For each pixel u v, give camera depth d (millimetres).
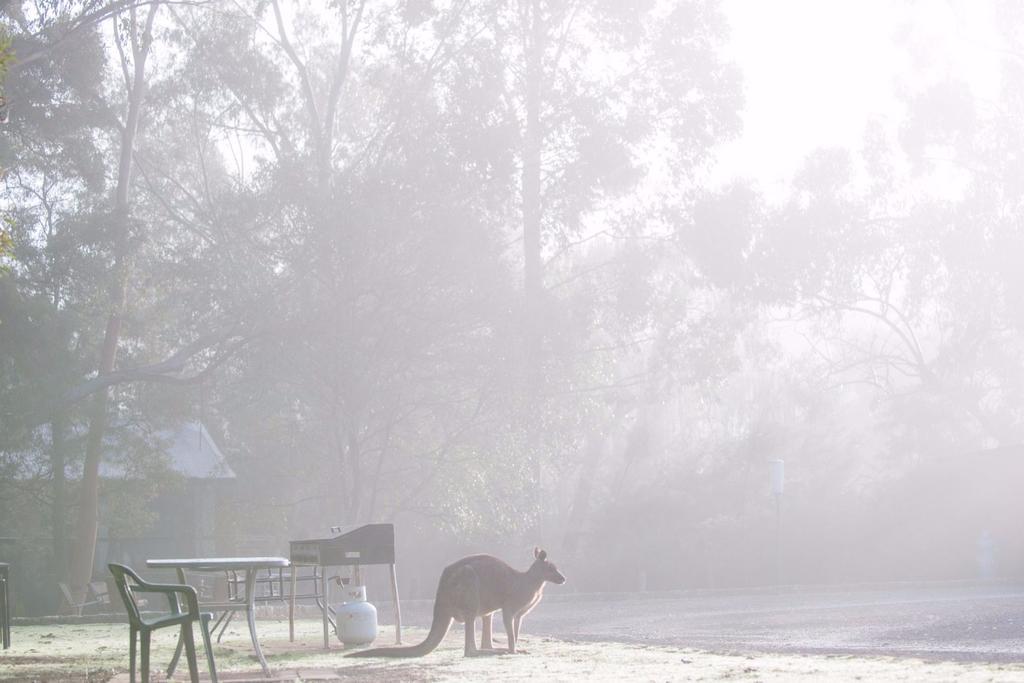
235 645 14516
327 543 13367
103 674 10609
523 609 12227
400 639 14859
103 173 33531
